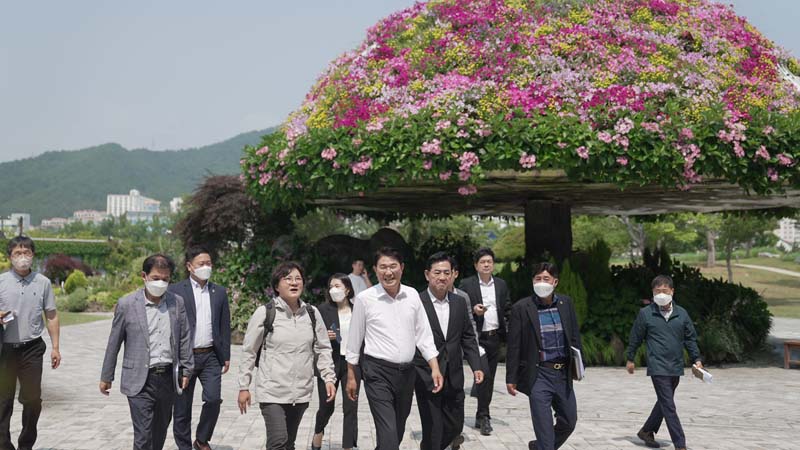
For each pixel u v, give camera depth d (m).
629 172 13.11
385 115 14.24
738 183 13.86
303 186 14.77
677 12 16.34
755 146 13.36
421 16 16.62
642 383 13.14
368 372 6.05
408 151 13.35
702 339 15.87
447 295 6.76
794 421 9.83
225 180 21.53
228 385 12.54
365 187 13.97
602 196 17.27
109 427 8.88
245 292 18.47
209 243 21.88
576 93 13.84
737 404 11.21
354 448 7.85
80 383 12.69
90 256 83.38
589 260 16.55
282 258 18.62
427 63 15.14
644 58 14.54
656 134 13.12
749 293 18.12
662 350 7.82
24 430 7.43
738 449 8.05
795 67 17.12
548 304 6.88
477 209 21.77
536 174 13.60
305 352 6.19
